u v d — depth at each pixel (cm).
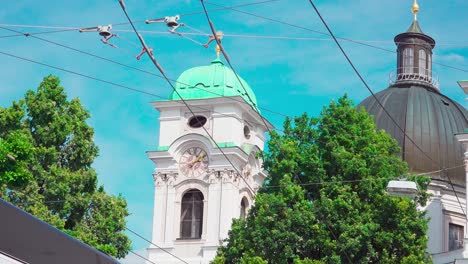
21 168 4719
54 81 7488
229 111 8700
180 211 8675
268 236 6550
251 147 8762
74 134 7388
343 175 6706
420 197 6806
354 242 6406
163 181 8762
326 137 6838
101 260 3253
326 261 6419
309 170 6756
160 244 8625
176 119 8844
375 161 6762
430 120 8781
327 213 6519
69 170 7281
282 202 6569
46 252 3036
